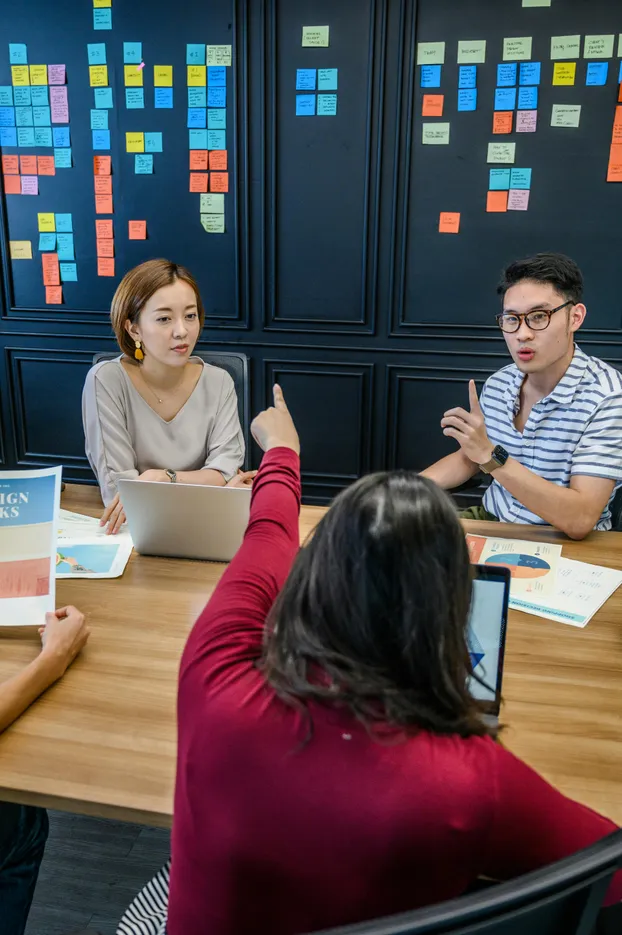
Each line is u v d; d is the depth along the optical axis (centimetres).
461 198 317
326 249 334
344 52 308
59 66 330
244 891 60
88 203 345
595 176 305
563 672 113
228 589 74
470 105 305
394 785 54
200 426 205
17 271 360
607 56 291
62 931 144
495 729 64
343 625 58
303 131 320
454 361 336
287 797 56
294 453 105
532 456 183
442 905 50
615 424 169
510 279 171
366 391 347
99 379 195
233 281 344
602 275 316
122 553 154
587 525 160
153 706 105
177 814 65
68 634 115
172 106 326
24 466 386
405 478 63
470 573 61
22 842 117
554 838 58
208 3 311
